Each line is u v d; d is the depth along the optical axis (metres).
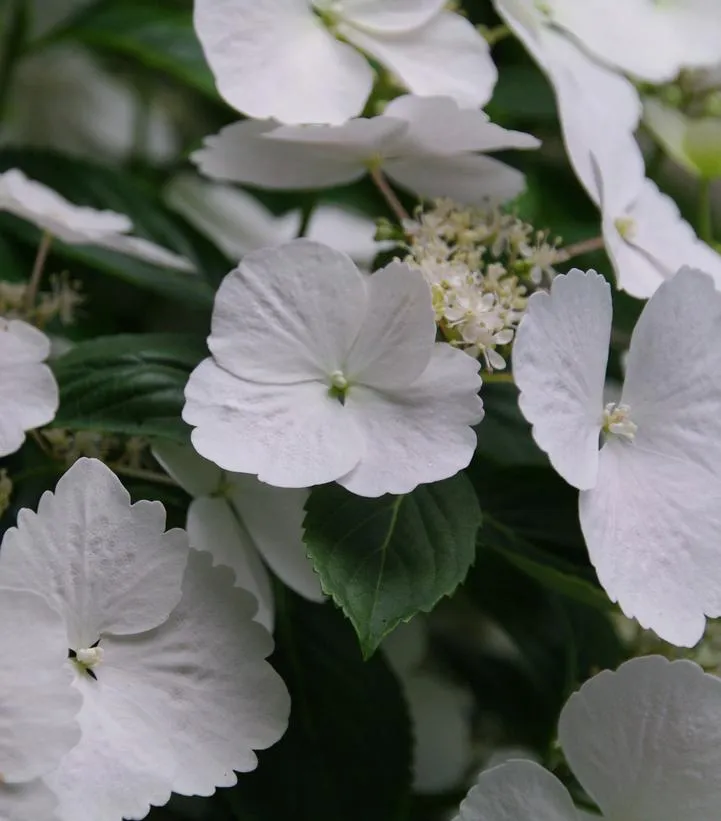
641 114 0.51
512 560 0.47
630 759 0.44
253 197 0.58
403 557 0.44
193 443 0.43
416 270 0.44
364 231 0.57
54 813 0.42
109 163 0.60
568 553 0.47
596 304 0.44
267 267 0.44
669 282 0.45
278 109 0.46
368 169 0.48
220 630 0.43
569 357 0.44
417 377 0.44
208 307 0.52
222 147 0.48
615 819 0.44
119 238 0.49
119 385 0.46
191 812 0.48
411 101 0.45
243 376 0.44
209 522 0.45
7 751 0.42
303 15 0.47
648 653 0.48
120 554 0.43
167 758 0.43
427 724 0.54
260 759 0.46
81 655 0.43
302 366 0.44
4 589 0.42
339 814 0.46
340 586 0.43
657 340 0.45
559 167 0.56
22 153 0.54
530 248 0.47
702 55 0.50
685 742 0.43
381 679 0.47
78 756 0.42
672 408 0.45
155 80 0.65
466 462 0.43
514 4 0.49
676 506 0.44
